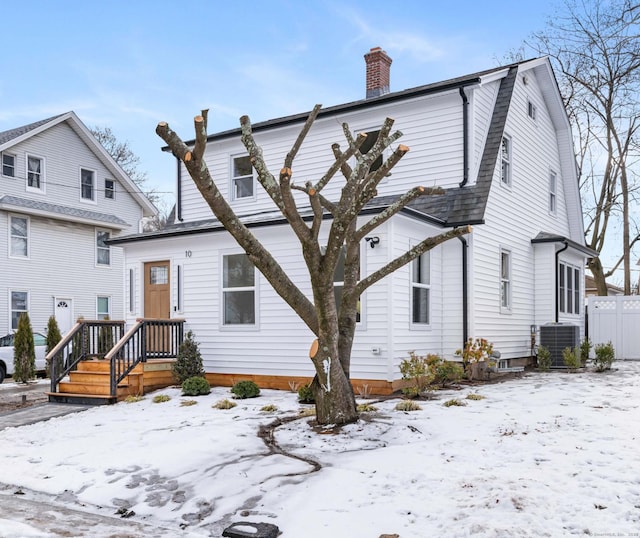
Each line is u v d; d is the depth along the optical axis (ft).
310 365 39.27
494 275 45.47
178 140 21.50
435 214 42.34
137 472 21.39
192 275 44.88
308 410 30.27
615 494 16.30
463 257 42.34
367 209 36.52
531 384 37.68
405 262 26.61
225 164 55.31
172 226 57.26
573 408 27.91
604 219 85.05
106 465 22.38
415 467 19.77
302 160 51.21
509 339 48.03
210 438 25.02
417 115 46.01
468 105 43.88
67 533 16.31
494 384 38.42
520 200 51.16
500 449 21.20
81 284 83.20
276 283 25.14
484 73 45.62
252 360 41.65
